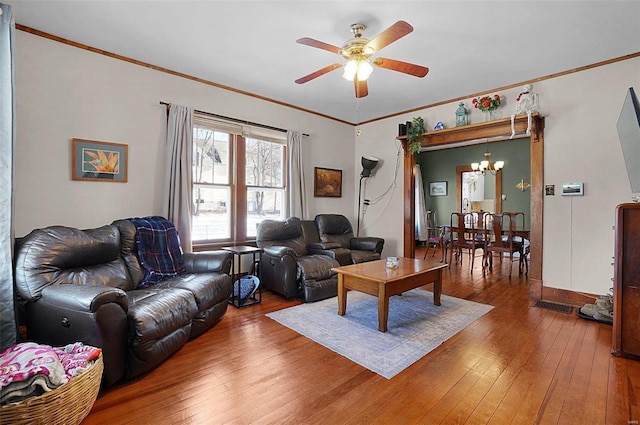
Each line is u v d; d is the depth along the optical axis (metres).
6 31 2.17
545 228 3.70
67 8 2.45
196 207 3.89
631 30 2.71
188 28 2.73
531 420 1.61
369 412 1.69
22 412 1.31
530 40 2.88
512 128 3.83
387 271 3.05
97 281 2.38
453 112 4.55
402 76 3.68
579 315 3.09
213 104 3.96
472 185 7.97
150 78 3.47
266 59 3.32
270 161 4.67
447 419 1.63
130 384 1.93
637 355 2.24
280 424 1.59
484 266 5.27
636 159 2.45
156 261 2.89
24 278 2.06
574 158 3.51
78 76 3.02
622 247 2.30
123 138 3.30
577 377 2.02
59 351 1.67
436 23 2.62
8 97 2.15
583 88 3.45
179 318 2.26
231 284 3.06
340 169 5.65
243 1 2.36
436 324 2.92
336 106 4.88
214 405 1.74
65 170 2.97
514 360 2.25
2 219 2.10
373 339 2.59
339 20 2.59
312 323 2.93
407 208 5.08
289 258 3.60
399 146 5.26
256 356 2.30
